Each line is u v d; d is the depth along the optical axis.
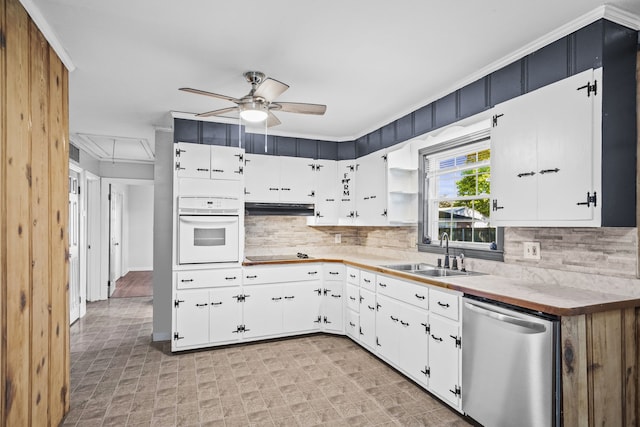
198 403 2.56
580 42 2.03
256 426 2.28
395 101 3.33
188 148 3.62
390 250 4.17
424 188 3.66
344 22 2.04
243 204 3.83
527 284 2.35
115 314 5.06
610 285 2.05
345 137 4.61
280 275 3.89
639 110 2.01
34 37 1.92
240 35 2.17
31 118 1.88
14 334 1.68
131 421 2.34
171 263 4.02
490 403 2.06
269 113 2.80
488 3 1.86
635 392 1.92
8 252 1.63
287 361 3.30
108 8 1.89
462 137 3.15
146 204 9.23
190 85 2.94
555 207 2.05
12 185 1.67
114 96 3.17
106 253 6.01
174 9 1.90
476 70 2.68
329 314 4.03
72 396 2.66
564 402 1.73
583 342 1.76
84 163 5.16
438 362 2.50
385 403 2.54
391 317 3.05
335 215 4.50
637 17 1.98
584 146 1.91
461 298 2.30
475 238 3.14
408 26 2.08
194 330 3.57
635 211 1.97
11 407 1.65
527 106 2.21
